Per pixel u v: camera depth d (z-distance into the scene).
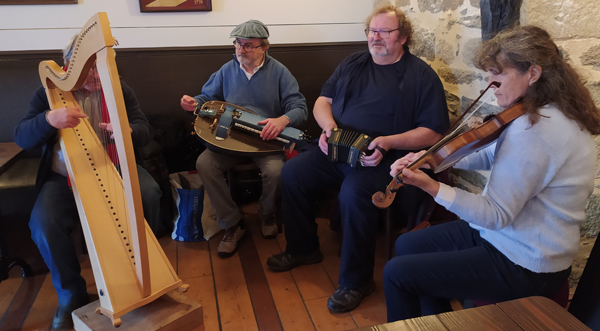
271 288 1.97
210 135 2.21
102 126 1.57
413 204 1.83
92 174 1.54
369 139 1.87
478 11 1.90
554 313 0.96
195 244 2.37
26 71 2.38
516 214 1.15
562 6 1.50
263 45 2.33
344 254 1.82
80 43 1.11
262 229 2.42
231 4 2.67
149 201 1.86
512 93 1.19
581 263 1.74
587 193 1.17
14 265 1.99
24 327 1.71
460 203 1.19
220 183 2.24
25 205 2.20
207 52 2.70
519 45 1.12
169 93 2.72
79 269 1.74
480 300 1.27
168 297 1.44
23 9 2.40
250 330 1.70
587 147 1.14
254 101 2.44
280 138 2.21
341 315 1.79
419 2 2.48
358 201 1.77
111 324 1.33
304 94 2.92
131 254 1.38
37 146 1.63
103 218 1.43
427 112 1.92
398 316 1.33
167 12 2.59
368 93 2.03
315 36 2.85
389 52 1.96
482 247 1.29
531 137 1.12
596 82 1.54
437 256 1.28
